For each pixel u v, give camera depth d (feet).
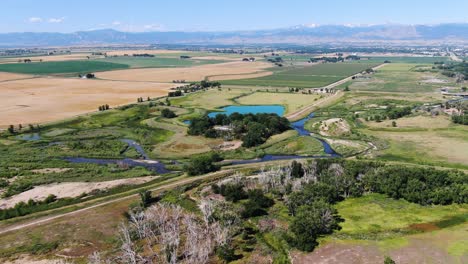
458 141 422.41
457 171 320.29
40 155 409.90
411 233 231.91
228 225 240.53
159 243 227.20
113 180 340.80
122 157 407.23
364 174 314.55
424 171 303.68
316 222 231.91
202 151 422.41
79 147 436.76
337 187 289.94
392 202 277.23
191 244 211.41
